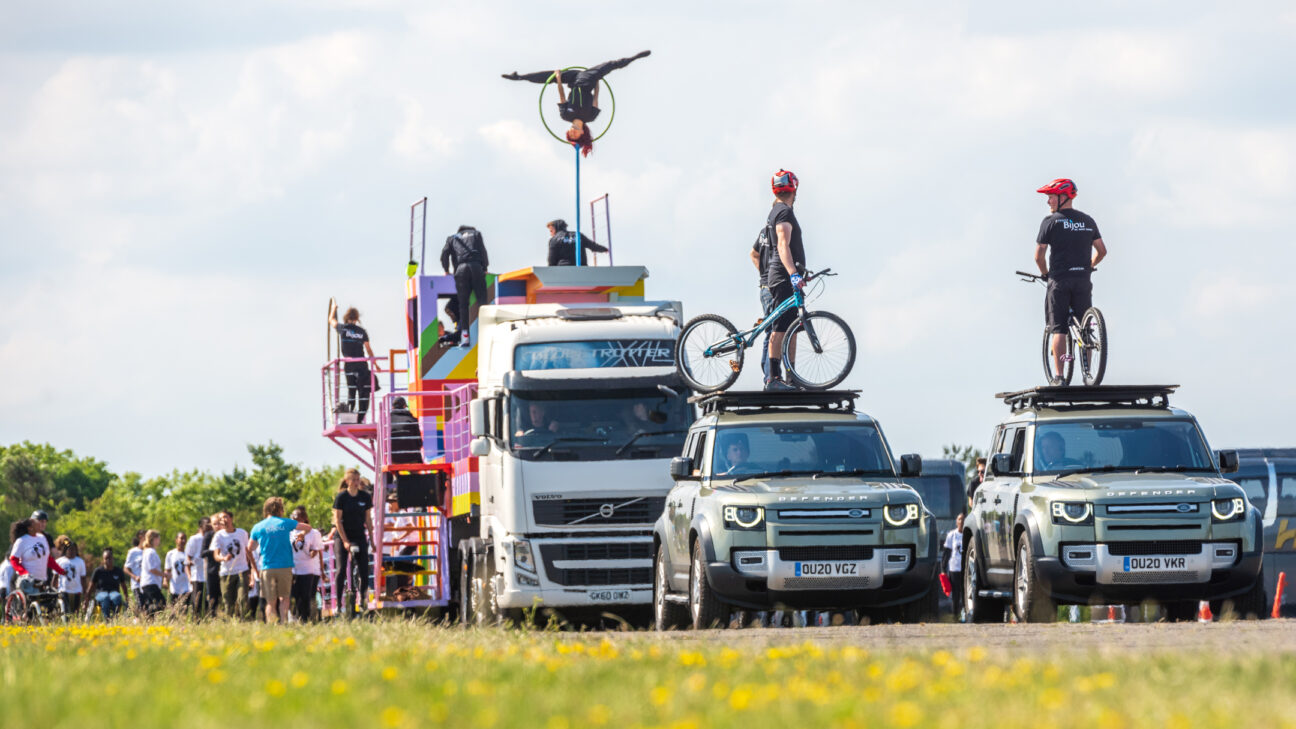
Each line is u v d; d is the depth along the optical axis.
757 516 26.66
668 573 29.77
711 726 11.22
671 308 36.44
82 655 19.69
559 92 44.28
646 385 33.88
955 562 35.59
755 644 20.16
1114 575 26.84
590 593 33.09
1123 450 29.12
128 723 11.55
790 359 31.55
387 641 21.12
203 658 17.67
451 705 12.61
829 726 11.08
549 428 33.50
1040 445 29.31
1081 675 14.20
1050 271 33.19
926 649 18.23
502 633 23.80
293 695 13.45
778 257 32.12
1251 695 12.32
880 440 29.16
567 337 34.38
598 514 33.28
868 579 26.66
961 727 10.88
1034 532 27.48
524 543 33.00
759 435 28.89
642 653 17.88
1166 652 15.92
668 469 33.47
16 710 12.57
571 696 13.13
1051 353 33.50
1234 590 27.12
